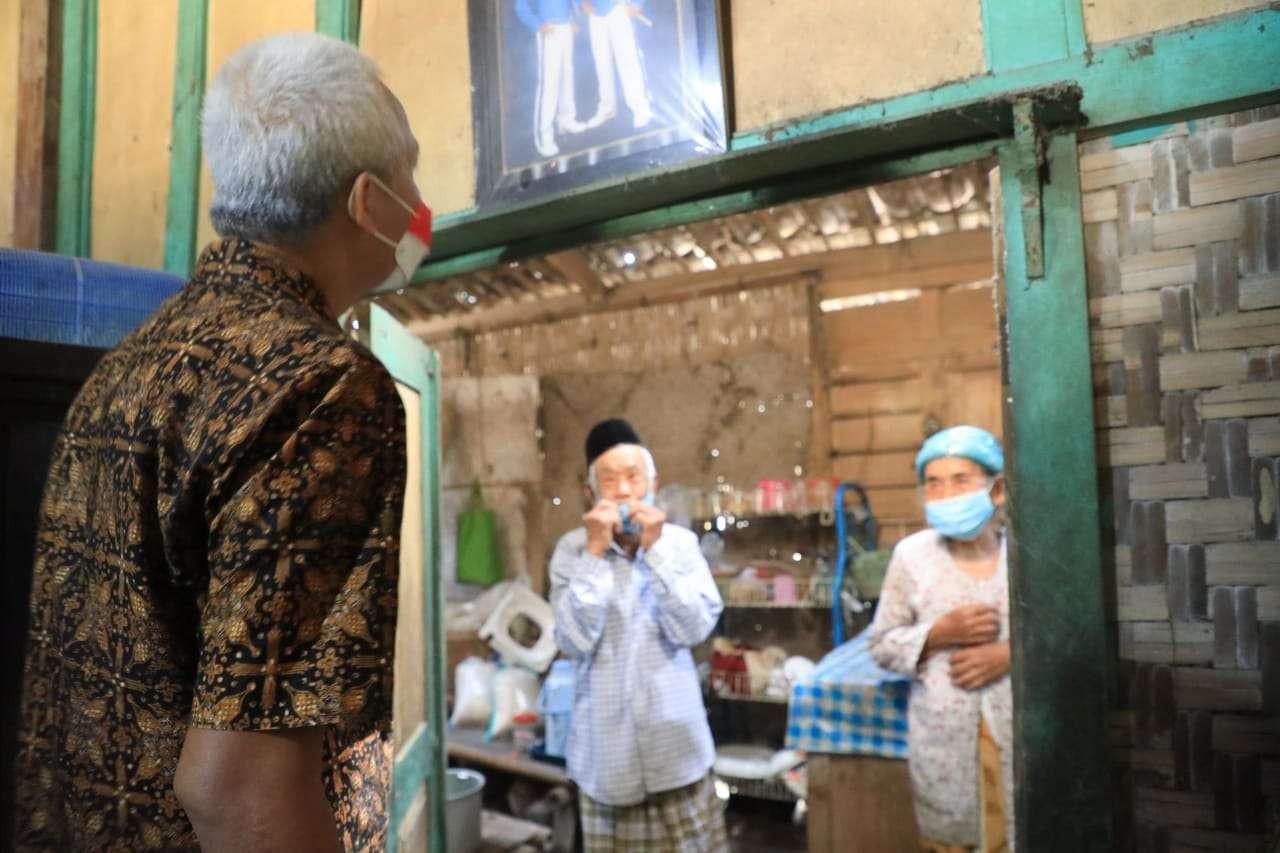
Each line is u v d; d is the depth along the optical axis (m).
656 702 2.19
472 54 1.68
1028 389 1.17
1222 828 1.05
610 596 2.27
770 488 3.67
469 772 3.14
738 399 4.09
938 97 1.27
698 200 1.52
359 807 0.88
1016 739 1.16
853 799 2.18
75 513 0.83
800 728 2.25
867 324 3.86
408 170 0.90
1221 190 1.10
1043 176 1.18
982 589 2.03
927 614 2.05
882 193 3.24
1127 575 1.12
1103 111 1.15
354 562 0.69
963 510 2.04
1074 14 1.19
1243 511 1.07
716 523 3.98
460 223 1.65
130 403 0.77
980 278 3.66
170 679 0.74
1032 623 1.15
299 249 0.82
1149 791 1.09
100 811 0.77
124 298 1.50
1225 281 1.09
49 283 1.42
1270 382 1.06
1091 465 1.13
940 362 3.72
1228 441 1.08
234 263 0.80
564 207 1.55
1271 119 1.08
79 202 2.22
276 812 0.63
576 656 2.29
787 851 3.07
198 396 0.72
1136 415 1.13
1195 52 1.10
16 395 1.36
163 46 2.15
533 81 1.60
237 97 0.79
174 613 0.74
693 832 2.20
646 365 4.33
